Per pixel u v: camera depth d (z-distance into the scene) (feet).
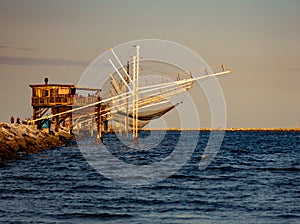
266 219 103.71
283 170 197.06
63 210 108.68
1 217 101.35
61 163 210.38
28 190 133.90
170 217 104.17
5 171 174.60
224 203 119.14
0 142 219.00
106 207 112.78
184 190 138.82
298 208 114.01
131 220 101.45
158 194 131.03
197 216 105.40
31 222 98.12
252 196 129.08
